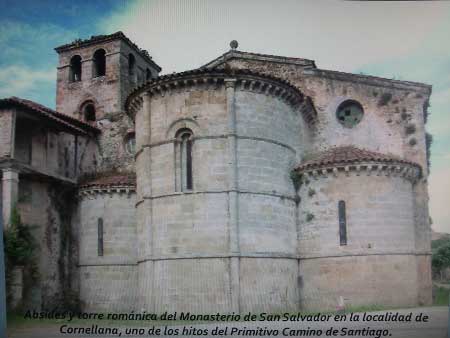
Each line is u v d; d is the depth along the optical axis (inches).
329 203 1162.0
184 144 1125.1
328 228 1156.5
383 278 1128.8
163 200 1107.9
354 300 1121.4
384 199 1157.7
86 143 1589.6
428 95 1357.0
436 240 1301.7
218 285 1039.0
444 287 1278.3
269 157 1127.0
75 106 1733.5
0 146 1230.9
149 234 1114.1
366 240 1138.7
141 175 1181.7
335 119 1370.6
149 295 1091.3
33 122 1379.2
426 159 1337.4
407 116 1358.3
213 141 1093.1
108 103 1674.5
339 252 1141.7
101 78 1706.4
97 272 1349.7
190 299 1047.0
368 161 1152.2
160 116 1146.0
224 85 1111.6
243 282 1044.5
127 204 1362.0
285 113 1187.3
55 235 1370.6
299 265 1174.3
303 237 1178.6
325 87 1386.6
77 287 1389.0
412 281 1157.7
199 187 1080.8
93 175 1565.0
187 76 1109.1
